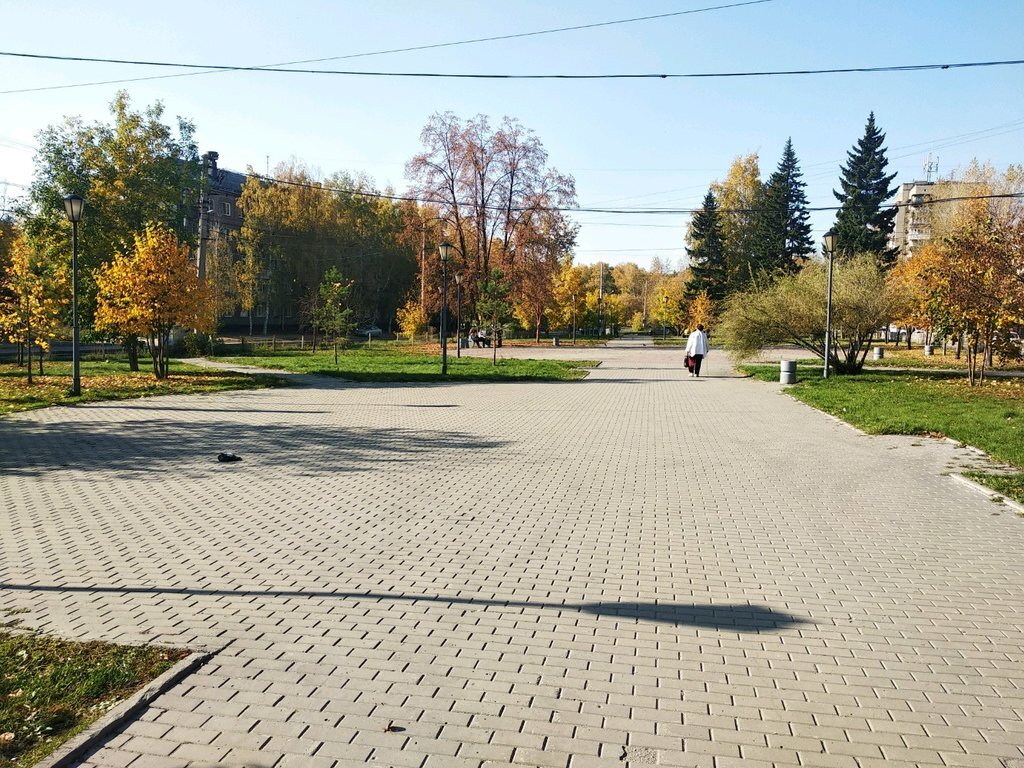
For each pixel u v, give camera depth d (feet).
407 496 28.07
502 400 61.82
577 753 11.28
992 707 12.82
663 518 25.31
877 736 11.86
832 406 55.36
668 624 16.30
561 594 18.10
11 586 18.20
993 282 66.69
